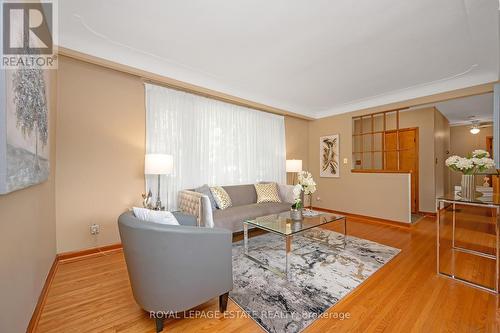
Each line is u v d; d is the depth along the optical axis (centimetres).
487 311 164
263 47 255
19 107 105
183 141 337
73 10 196
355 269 233
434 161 478
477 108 487
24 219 136
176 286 142
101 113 270
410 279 211
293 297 183
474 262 246
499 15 190
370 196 449
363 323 153
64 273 221
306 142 559
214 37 236
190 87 330
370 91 402
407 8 190
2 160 87
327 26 216
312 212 321
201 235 147
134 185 295
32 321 145
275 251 285
